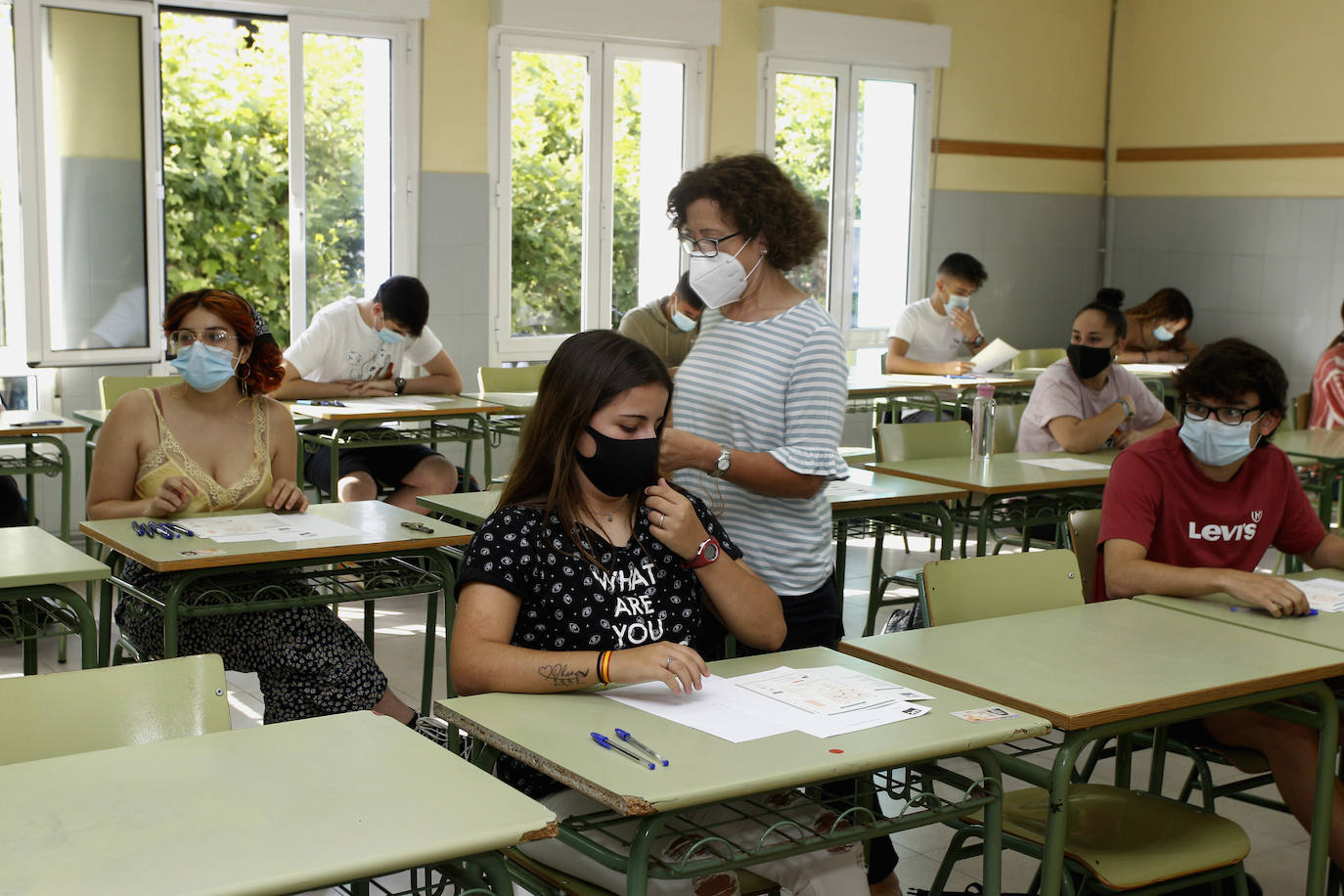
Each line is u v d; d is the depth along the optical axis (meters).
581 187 7.30
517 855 2.00
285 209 9.41
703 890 1.87
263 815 1.48
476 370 7.06
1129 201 9.43
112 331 5.88
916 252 8.63
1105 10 9.32
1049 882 1.99
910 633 2.35
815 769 1.65
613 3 7.02
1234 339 2.80
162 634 2.95
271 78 9.20
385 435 5.19
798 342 2.44
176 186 9.05
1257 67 8.64
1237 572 2.65
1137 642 2.35
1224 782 3.58
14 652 4.39
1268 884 2.96
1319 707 2.32
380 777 1.60
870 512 4.02
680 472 2.56
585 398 1.98
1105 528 2.89
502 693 1.91
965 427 4.79
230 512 3.27
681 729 1.78
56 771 1.61
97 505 3.18
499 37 6.87
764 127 7.84
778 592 2.47
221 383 3.20
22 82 5.50
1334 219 8.32
